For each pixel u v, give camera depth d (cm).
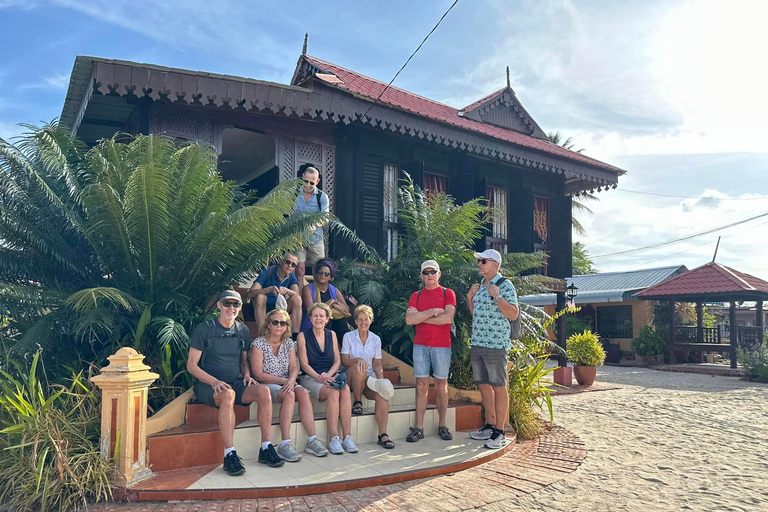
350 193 955
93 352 567
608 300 2309
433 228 829
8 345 536
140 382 425
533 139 1280
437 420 611
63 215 577
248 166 1305
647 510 406
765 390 1211
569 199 1259
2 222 528
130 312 557
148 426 459
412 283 779
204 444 467
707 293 1886
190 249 580
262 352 513
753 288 1792
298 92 798
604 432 695
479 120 1214
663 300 2156
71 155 635
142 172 525
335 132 951
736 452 593
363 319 580
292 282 650
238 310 505
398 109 902
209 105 790
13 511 379
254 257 608
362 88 971
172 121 783
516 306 564
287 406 489
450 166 1118
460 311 729
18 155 535
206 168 618
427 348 586
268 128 877
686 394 1111
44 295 525
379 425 557
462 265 776
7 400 430
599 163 1227
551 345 765
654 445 623
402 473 458
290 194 609
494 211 1072
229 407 454
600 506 413
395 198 1020
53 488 384
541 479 477
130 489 399
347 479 436
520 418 644
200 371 479
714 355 2194
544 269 1258
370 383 549
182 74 700
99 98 756
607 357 2155
